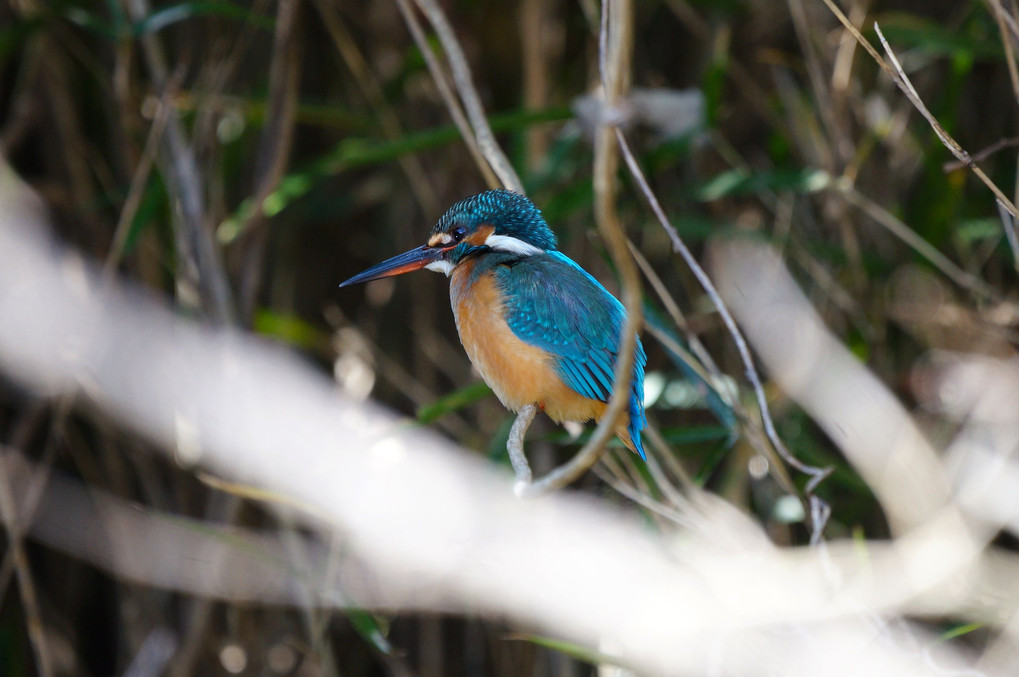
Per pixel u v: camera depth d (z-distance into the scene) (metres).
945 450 9.06
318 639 8.74
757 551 7.70
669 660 7.89
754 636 7.53
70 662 10.37
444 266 7.30
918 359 9.71
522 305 6.78
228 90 10.36
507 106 10.94
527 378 6.79
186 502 9.75
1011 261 9.80
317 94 11.27
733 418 7.69
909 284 9.62
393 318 11.05
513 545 8.90
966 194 10.60
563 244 9.95
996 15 6.61
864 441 7.74
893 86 10.09
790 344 8.66
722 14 10.12
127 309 9.47
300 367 9.99
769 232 10.19
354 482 9.39
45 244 9.34
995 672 7.43
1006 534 9.52
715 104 8.96
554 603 8.79
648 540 8.02
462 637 10.50
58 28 9.77
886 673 6.95
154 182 8.92
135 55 9.64
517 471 5.46
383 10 10.58
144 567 9.59
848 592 6.81
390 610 9.34
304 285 11.25
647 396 8.28
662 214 6.47
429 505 9.42
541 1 9.68
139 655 9.74
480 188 10.31
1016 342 9.05
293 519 9.30
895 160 9.80
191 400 8.70
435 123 10.40
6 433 10.04
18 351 9.09
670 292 10.24
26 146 10.17
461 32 10.14
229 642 9.98
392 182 10.98
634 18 10.40
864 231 9.81
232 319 8.57
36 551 10.41
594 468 7.79
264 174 8.55
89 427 10.15
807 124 9.51
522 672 9.48
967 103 10.54
